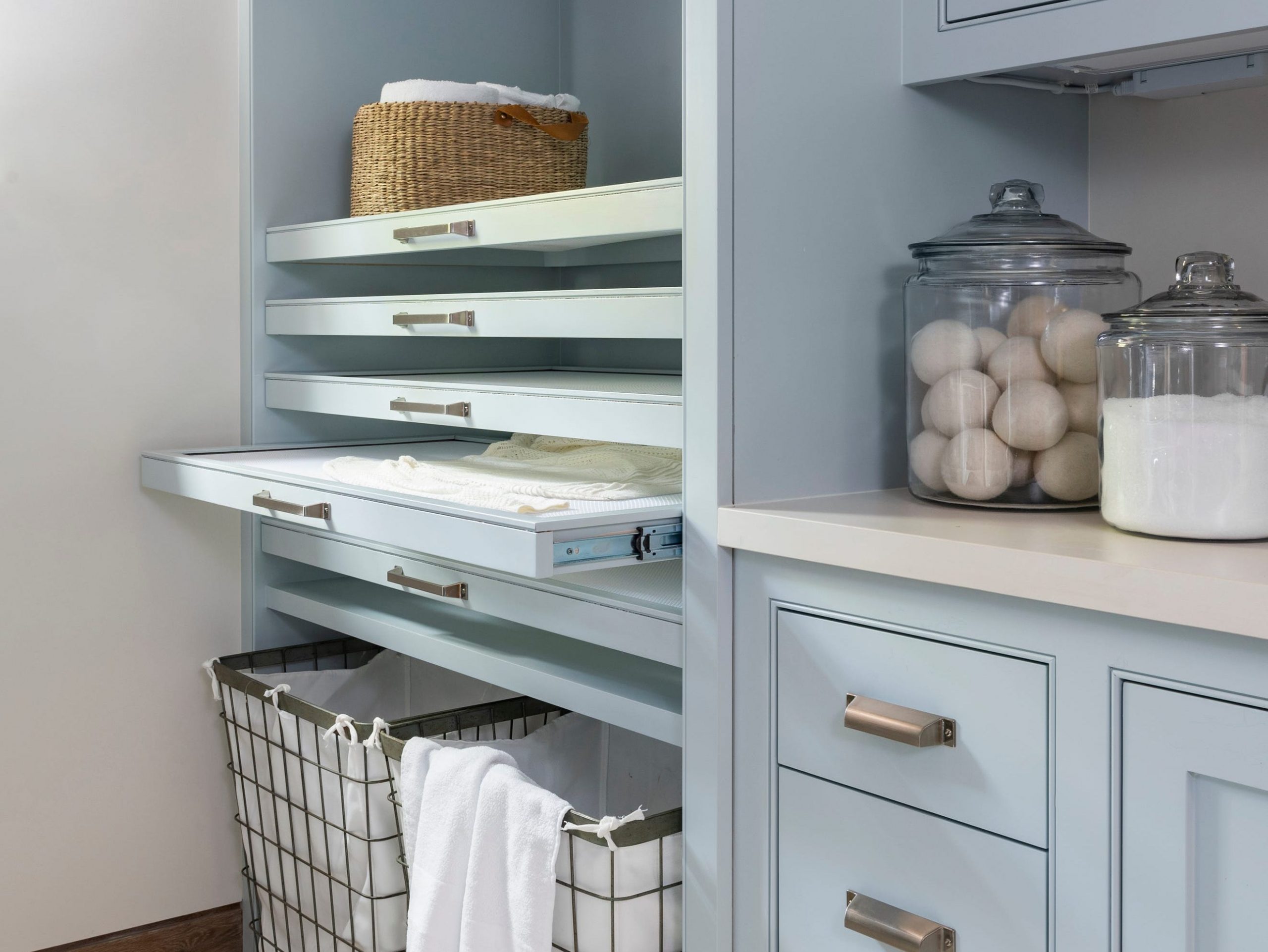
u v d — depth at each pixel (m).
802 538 1.15
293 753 1.73
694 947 1.28
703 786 1.26
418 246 1.68
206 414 2.04
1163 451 1.02
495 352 2.26
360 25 2.09
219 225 2.03
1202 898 0.92
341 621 1.86
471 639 1.65
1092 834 0.97
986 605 1.03
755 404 1.25
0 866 1.89
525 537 1.16
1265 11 1.08
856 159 1.32
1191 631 0.90
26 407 1.87
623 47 2.10
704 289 1.22
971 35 1.30
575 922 1.28
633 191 1.32
